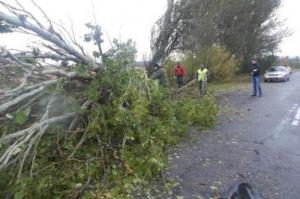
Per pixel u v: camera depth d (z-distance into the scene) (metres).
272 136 7.47
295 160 5.77
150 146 5.37
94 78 5.72
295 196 4.42
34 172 4.29
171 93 9.05
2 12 4.61
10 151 3.86
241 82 25.70
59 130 4.88
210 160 5.79
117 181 4.74
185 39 19.03
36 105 4.77
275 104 12.94
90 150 5.19
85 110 5.29
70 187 4.44
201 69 14.81
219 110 11.31
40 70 4.89
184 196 4.44
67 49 5.57
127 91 5.66
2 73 4.71
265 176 5.07
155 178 5.02
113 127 5.53
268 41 29.52
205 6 20.84
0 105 4.10
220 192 4.55
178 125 7.18
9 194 3.99
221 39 24.91
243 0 24.88
